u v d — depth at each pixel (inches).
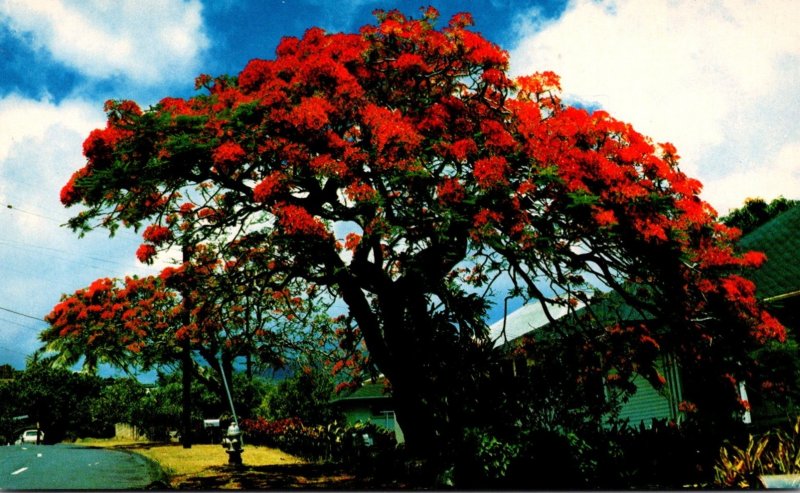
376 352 529.0
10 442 2347.4
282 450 872.3
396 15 491.5
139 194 480.7
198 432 1312.7
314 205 485.1
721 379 469.4
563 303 540.1
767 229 652.7
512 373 453.4
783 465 333.4
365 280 527.5
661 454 398.0
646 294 508.7
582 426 415.8
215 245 653.9
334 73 461.4
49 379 2177.7
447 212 422.9
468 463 381.1
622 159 441.7
